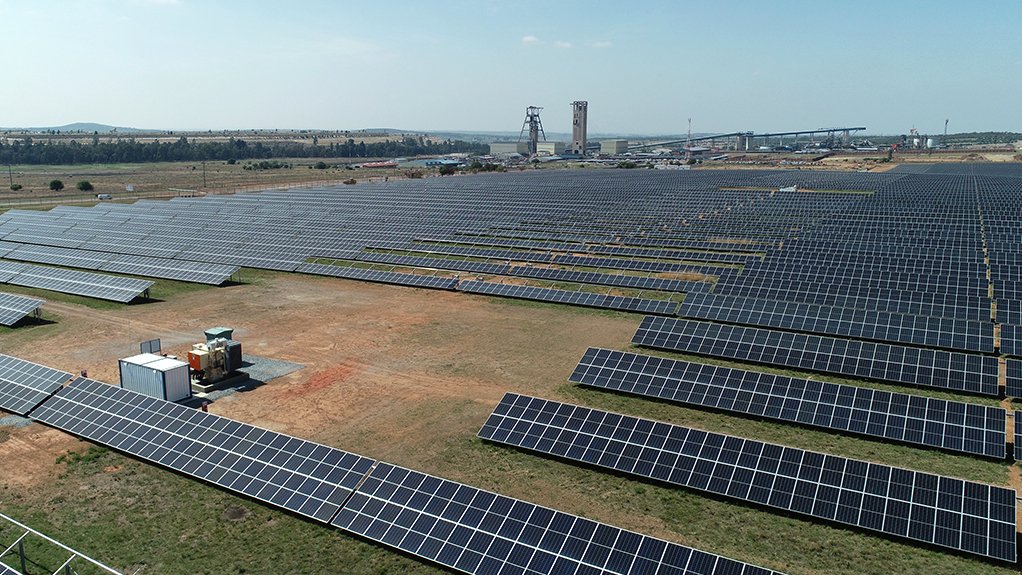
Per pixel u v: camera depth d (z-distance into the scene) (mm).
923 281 63875
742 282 66938
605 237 93688
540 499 31359
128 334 56688
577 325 58531
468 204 124625
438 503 28875
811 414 38125
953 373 42875
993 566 26047
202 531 29094
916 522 27484
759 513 29875
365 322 59656
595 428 35375
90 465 34531
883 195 132125
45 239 104250
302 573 26469
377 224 106250
